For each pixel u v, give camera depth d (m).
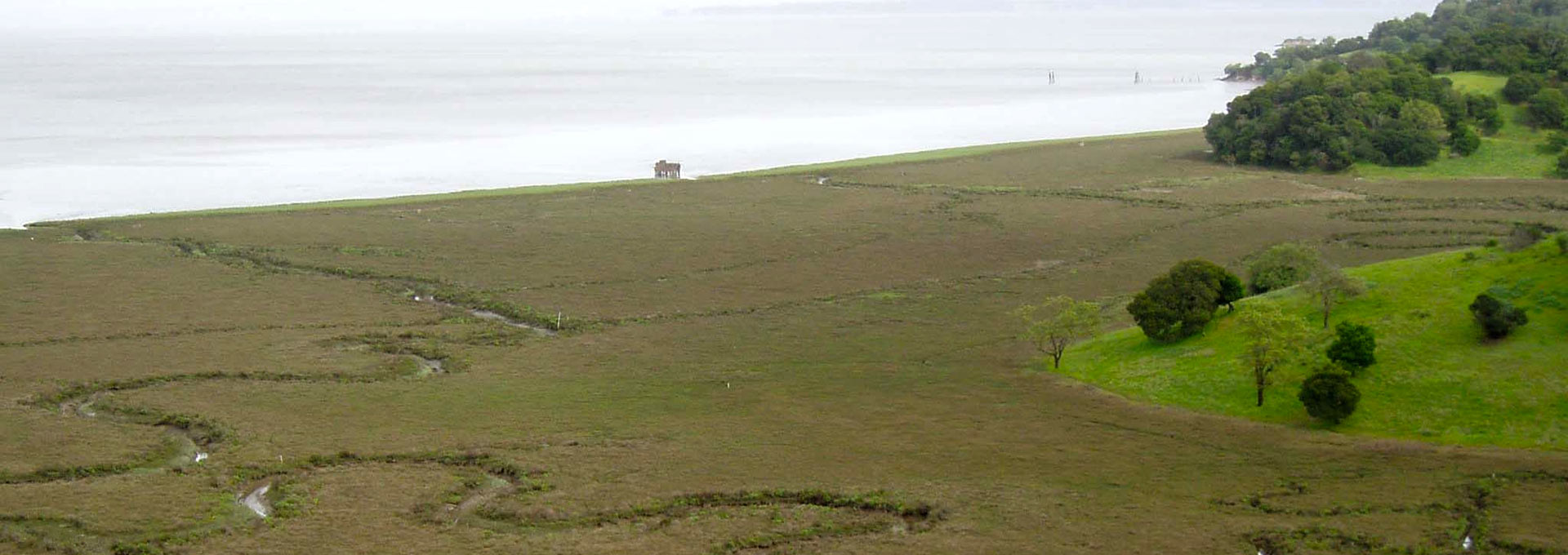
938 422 78.75
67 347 96.31
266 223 142.38
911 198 160.00
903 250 131.50
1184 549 59.34
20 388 86.00
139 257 125.56
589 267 123.94
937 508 64.62
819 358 94.38
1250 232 138.50
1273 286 96.38
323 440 75.75
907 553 59.47
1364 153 178.62
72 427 78.44
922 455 72.81
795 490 67.62
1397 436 73.06
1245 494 66.12
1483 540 59.78
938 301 111.44
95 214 153.00
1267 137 184.25
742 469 70.75
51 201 161.38
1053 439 75.12
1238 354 84.00
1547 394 73.56
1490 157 178.62
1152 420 77.81
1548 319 79.75
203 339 98.88
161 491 67.44
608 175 184.62
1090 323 89.62
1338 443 72.56
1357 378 78.25
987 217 147.12
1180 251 129.88
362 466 71.56
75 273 119.00
